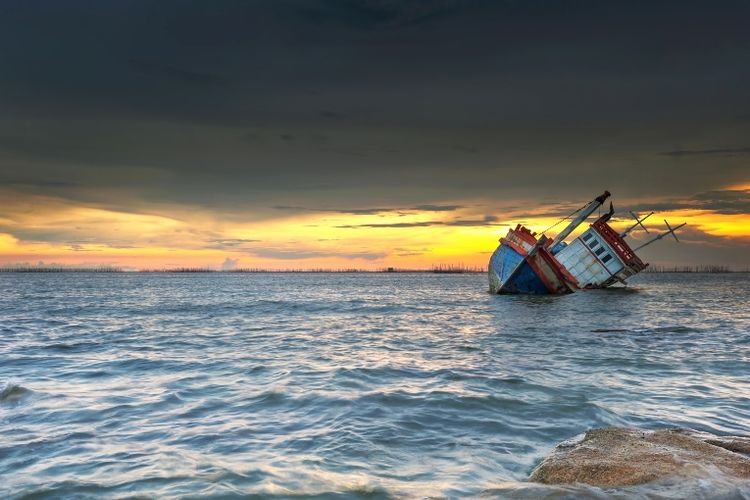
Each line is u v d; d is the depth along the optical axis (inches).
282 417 380.8
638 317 1311.5
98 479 261.0
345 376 532.4
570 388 475.2
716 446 270.2
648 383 501.7
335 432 343.0
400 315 1424.7
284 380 513.7
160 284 4734.3
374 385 490.9
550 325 1123.9
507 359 661.9
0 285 4148.6
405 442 322.3
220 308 1669.5
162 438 331.6
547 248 1966.0
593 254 2174.0
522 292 1958.7
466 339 885.2
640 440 280.8
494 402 419.2
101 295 2534.5
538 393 453.7
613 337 896.3
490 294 2128.4
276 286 4357.8
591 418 374.9
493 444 319.3
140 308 1646.2
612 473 234.5
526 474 270.8
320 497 235.9
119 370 573.0
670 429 312.3
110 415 386.3
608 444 277.6
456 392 453.1
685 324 1134.4
